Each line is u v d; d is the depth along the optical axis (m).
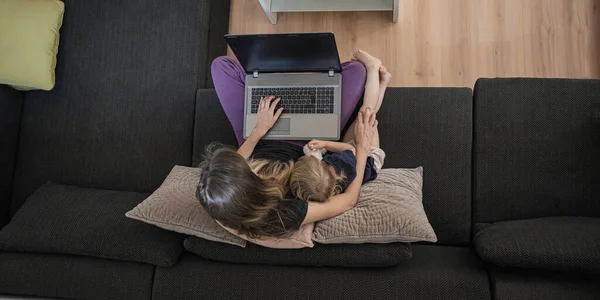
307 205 1.51
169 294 1.70
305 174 1.54
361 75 1.91
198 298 1.68
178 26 2.21
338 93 1.89
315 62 1.88
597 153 1.77
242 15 2.55
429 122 1.92
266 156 1.83
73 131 2.20
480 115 1.88
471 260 1.70
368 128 1.76
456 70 2.35
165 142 2.13
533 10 2.34
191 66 2.17
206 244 1.69
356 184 1.66
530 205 1.79
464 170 1.87
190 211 1.69
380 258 1.60
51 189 1.99
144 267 1.75
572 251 1.48
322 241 1.60
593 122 1.79
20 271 1.79
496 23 2.36
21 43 2.10
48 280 1.77
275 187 1.45
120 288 1.74
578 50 2.29
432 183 1.88
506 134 1.85
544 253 1.50
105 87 2.21
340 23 2.47
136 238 1.75
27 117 2.24
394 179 1.75
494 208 1.82
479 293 1.57
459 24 2.38
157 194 1.77
